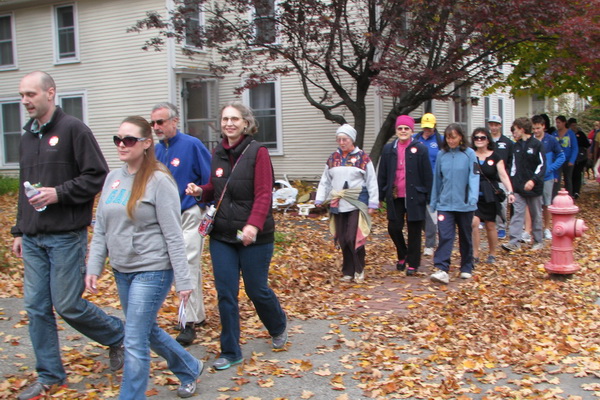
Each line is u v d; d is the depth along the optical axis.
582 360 5.04
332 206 7.89
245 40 14.27
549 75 12.53
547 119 14.16
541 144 9.67
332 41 13.57
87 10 18.91
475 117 21.78
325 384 4.65
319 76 16.52
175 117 5.50
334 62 14.99
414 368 4.86
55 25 19.45
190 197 5.49
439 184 7.87
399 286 7.66
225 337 4.91
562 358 5.11
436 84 12.80
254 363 5.01
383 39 12.55
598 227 12.30
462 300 6.85
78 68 19.25
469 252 7.96
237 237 4.73
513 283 7.64
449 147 7.77
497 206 8.77
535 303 6.61
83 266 4.37
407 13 13.01
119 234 3.93
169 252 3.95
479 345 5.44
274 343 5.34
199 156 5.50
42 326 4.40
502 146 9.86
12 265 8.55
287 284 7.76
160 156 5.55
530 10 11.78
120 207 3.91
